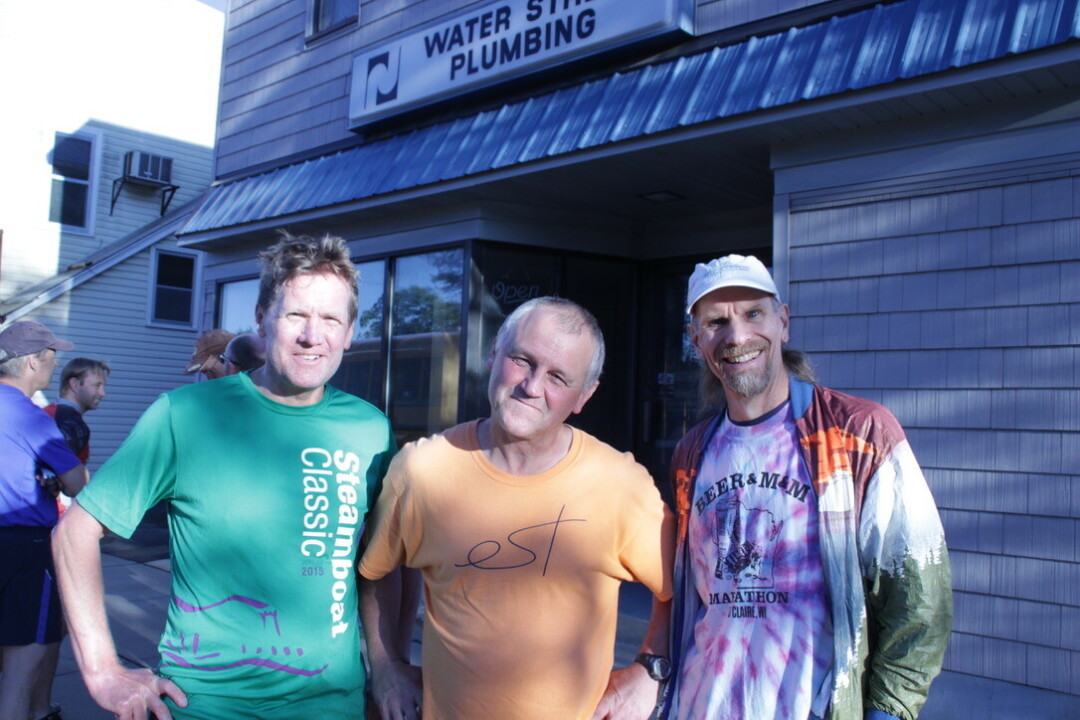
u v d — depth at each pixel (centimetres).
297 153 713
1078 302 329
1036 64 311
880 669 173
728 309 197
